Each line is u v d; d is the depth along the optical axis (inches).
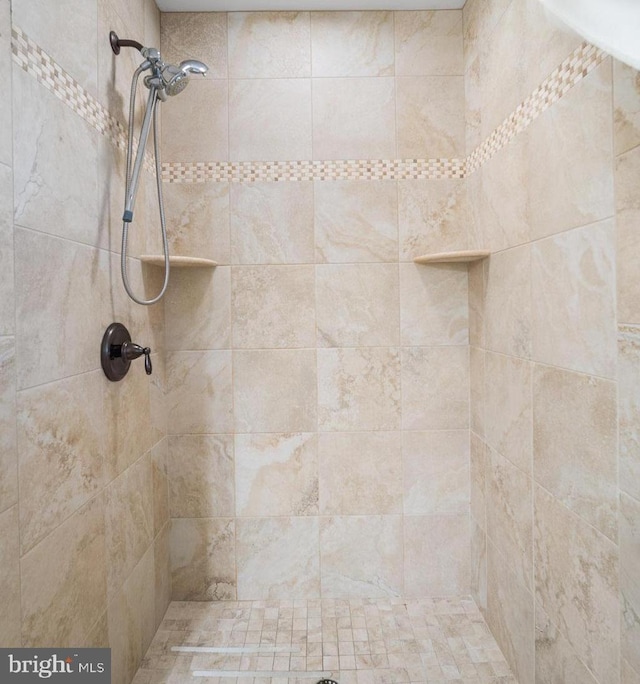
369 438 72.3
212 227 70.8
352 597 72.6
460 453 72.6
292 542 72.4
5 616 33.3
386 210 71.2
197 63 54.5
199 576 72.4
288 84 70.6
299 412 72.0
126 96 56.5
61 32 41.8
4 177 33.8
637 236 34.1
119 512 53.7
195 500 72.1
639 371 34.2
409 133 70.9
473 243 68.3
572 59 42.2
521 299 53.4
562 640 45.6
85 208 46.2
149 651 61.3
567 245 43.6
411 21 70.9
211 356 71.5
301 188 70.9
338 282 71.4
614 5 32.0
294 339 71.5
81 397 45.0
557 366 45.9
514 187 54.6
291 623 66.9
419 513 72.7
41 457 38.2
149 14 65.6
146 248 63.7
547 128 46.8
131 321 57.8
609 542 38.0
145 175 63.4
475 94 66.6
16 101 35.3
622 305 35.9
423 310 71.9
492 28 60.2
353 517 72.6
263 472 72.1
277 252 71.1
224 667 58.4
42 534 38.2
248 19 70.4
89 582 46.3
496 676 56.6
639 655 34.5
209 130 70.5
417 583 72.9
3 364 33.5
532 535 51.8
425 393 72.3
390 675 56.7
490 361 63.4
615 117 36.3
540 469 49.7
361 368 71.9
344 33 70.7
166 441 71.0
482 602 68.1
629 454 35.4
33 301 37.3
